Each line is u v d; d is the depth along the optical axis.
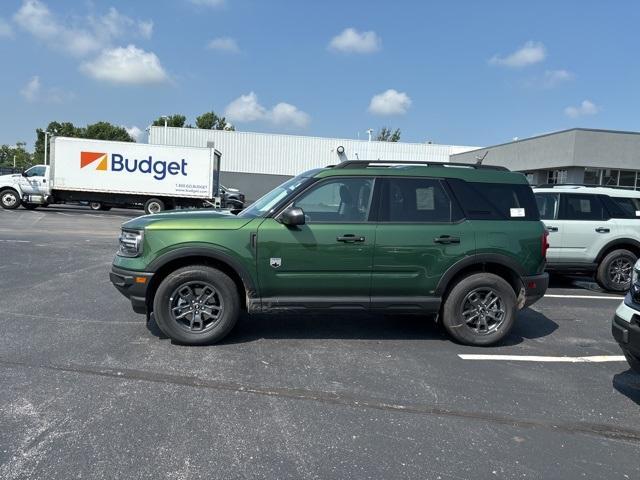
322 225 5.38
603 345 5.99
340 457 3.32
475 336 5.72
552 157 27.77
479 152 37.69
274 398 4.17
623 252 9.20
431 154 46.47
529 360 5.38
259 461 3.23
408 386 4.54
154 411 3.85
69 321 6.11
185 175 25.28
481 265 5.80
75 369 4.61
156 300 5.25
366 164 5.74
